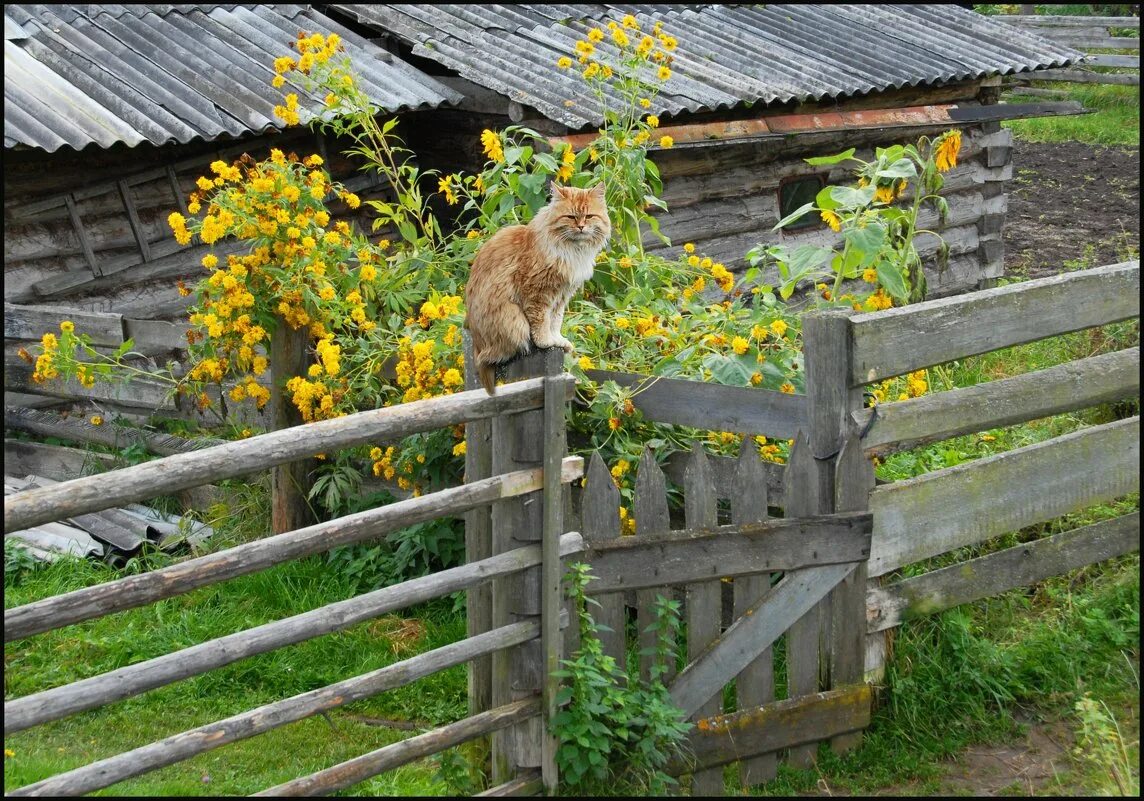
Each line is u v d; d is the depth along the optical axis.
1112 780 3.99
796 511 4.25
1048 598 5.18
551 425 3.90
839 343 4.16
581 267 4.75
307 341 6.20
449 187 6.85
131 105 8.10
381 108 8.32
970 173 11.28
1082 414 6.53
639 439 5.34
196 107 8.23
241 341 6.21
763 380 5.08
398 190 6.95
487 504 3.89
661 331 5.44
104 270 8.37
